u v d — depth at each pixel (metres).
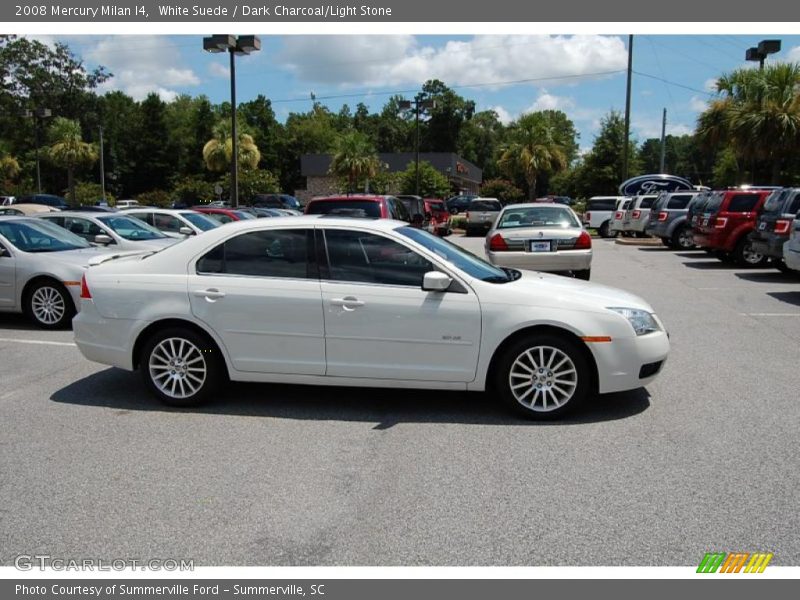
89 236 11.88
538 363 5.46
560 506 4.01
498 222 12.73
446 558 3.49
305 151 81.19
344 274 5.59
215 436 5.19
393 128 102.75
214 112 77.12
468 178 73.06
